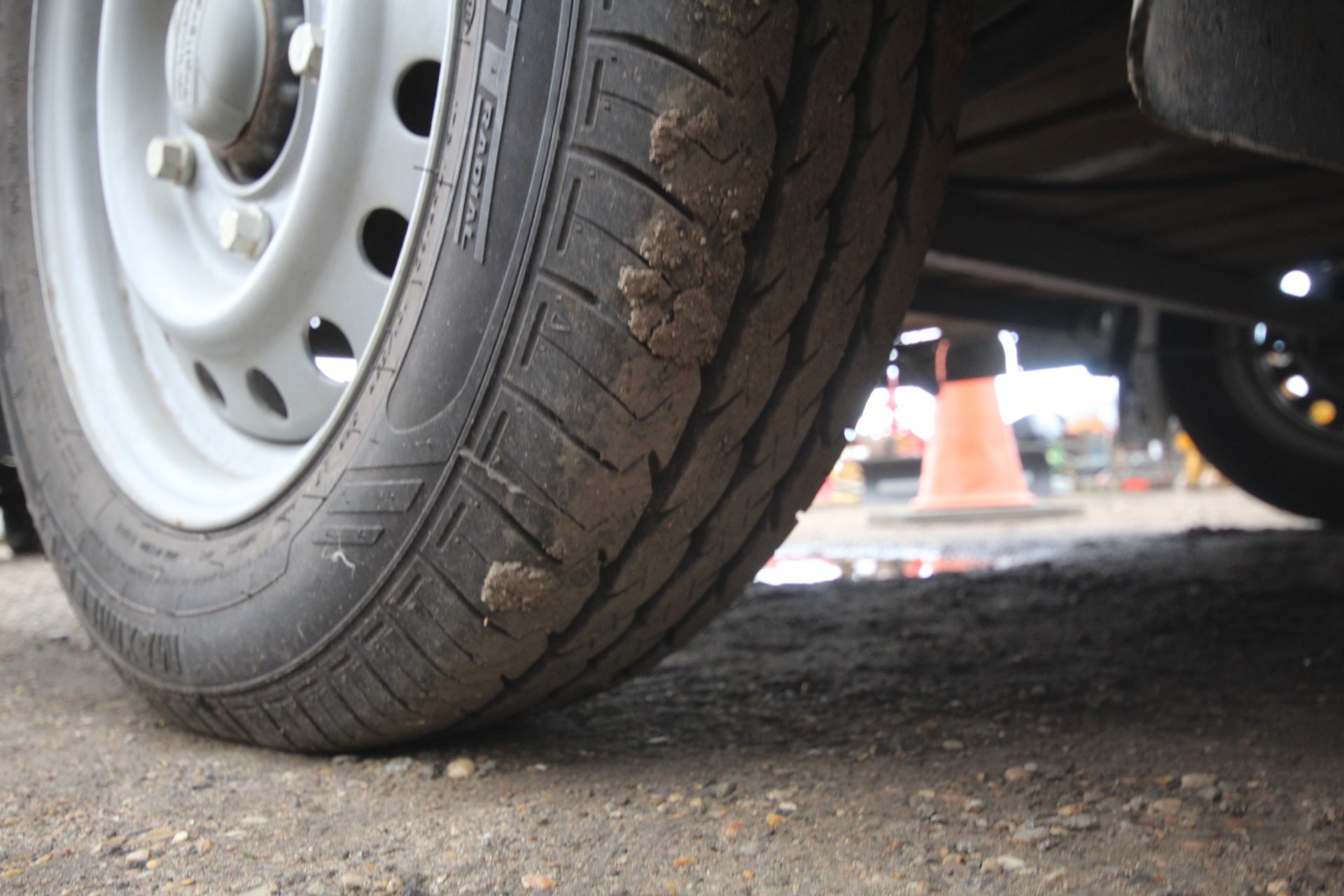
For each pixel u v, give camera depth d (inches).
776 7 45.4
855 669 87.1
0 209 84.6
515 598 51.0
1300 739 64.0
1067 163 111.3
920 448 474.9
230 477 71.0
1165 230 130.4
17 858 47.4
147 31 77.3
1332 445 189.0
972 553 199.0
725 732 68.2
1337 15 42.2
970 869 45.3
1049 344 180.2
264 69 64.5
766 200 47.7
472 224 50.2
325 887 43.9
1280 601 115.6
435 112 52.5
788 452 54.7
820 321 51.4
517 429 49.2
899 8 48.6
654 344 47.0
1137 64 35.3
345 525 54.9
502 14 49.6
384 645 55.2
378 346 54.9
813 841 48.6
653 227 46.0
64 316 79.2
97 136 80.7
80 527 75.1
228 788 57.6
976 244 105.8
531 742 65.9
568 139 47.4
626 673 63.3
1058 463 554.9
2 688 86.0
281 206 65.7
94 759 64.0
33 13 82.0
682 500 51.4
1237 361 189.9
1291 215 124.6
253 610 60.0
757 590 140.3
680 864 46.1
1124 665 86.8
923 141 52.0
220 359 69.9
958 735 66.5
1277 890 42.7
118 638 70.1
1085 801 53.5
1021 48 74.3
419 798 55.4
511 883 44.2
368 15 57.7
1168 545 188.9
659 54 45.4
